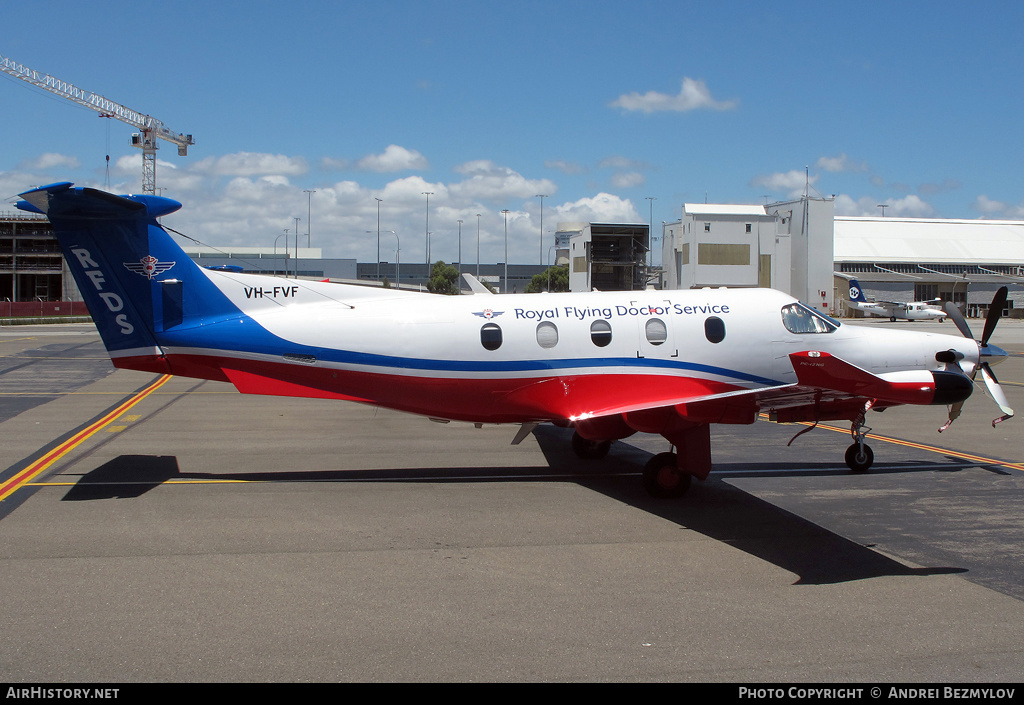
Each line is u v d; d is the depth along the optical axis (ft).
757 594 21.16
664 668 16.69
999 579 22.45
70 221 33.19
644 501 31.63
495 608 19.98
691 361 36.29
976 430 49.65
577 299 36.55
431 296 36.24
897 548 25.45
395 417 54.03
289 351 34.50
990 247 322.75
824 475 36.55
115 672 16.29
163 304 34.14
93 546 24.98
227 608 19.84
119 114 379.35
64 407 58.49
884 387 26.20
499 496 32.27
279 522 27.99
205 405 59.88
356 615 19.44
